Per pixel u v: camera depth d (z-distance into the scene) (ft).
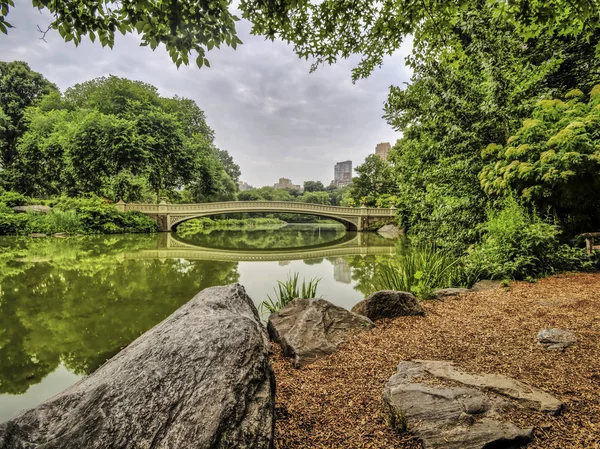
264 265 30.86
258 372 4.26
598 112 17.76
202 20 8.39
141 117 79.10
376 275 24.97
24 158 82.07
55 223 55.77
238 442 3.35
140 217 71.26
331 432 5.22
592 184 16.57
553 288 13.61
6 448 2.99
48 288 20.92
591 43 23.32
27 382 9.92
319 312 10.64
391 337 9.60
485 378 6.07
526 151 18.66
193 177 89.61
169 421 3.32
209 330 4.66
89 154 73.15
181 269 28.27
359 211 83.76
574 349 7.57
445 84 23.49
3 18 7.54
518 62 22.63
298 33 12.67
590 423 4.89
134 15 8.25
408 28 12.01
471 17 20.79
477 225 22.26
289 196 206.90
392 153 59.16
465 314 11.35
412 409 5.16
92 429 3.19
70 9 8.07
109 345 12.50
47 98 94.48
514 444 4.48
